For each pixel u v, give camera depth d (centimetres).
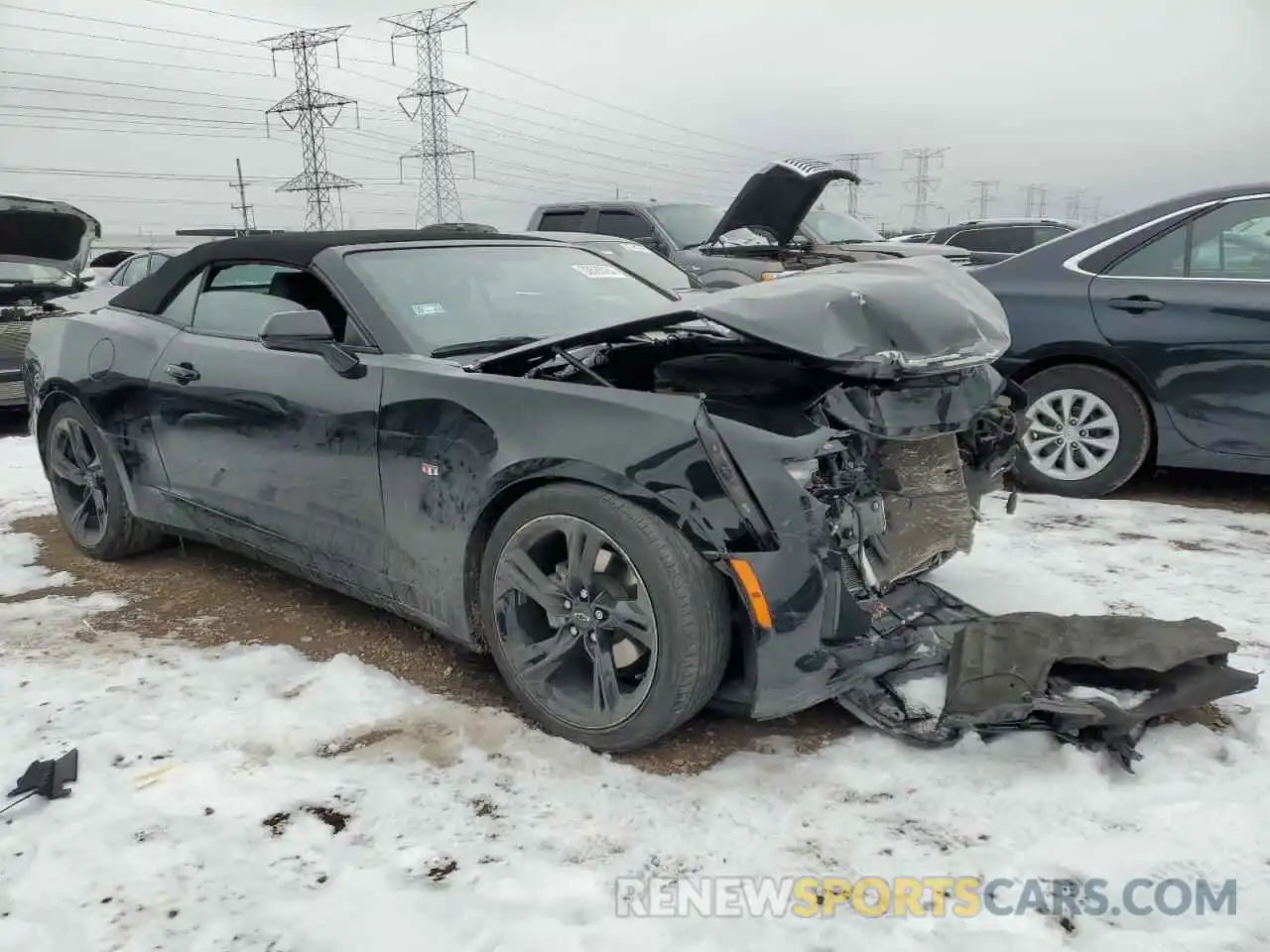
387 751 268
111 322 422
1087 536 445
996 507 496
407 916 200
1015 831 225
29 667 325
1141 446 496
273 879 214
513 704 296
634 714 254
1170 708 256
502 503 281
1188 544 431
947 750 259
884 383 274
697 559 245
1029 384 521
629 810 237
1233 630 334
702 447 240
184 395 371
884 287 280
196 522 385
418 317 324
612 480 248
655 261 784
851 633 259
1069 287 504
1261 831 221
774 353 292
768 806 238
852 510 270
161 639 351
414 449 292
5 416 869
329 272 334
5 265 966
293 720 285
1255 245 468
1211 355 467
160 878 215
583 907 202
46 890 212
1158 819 227
